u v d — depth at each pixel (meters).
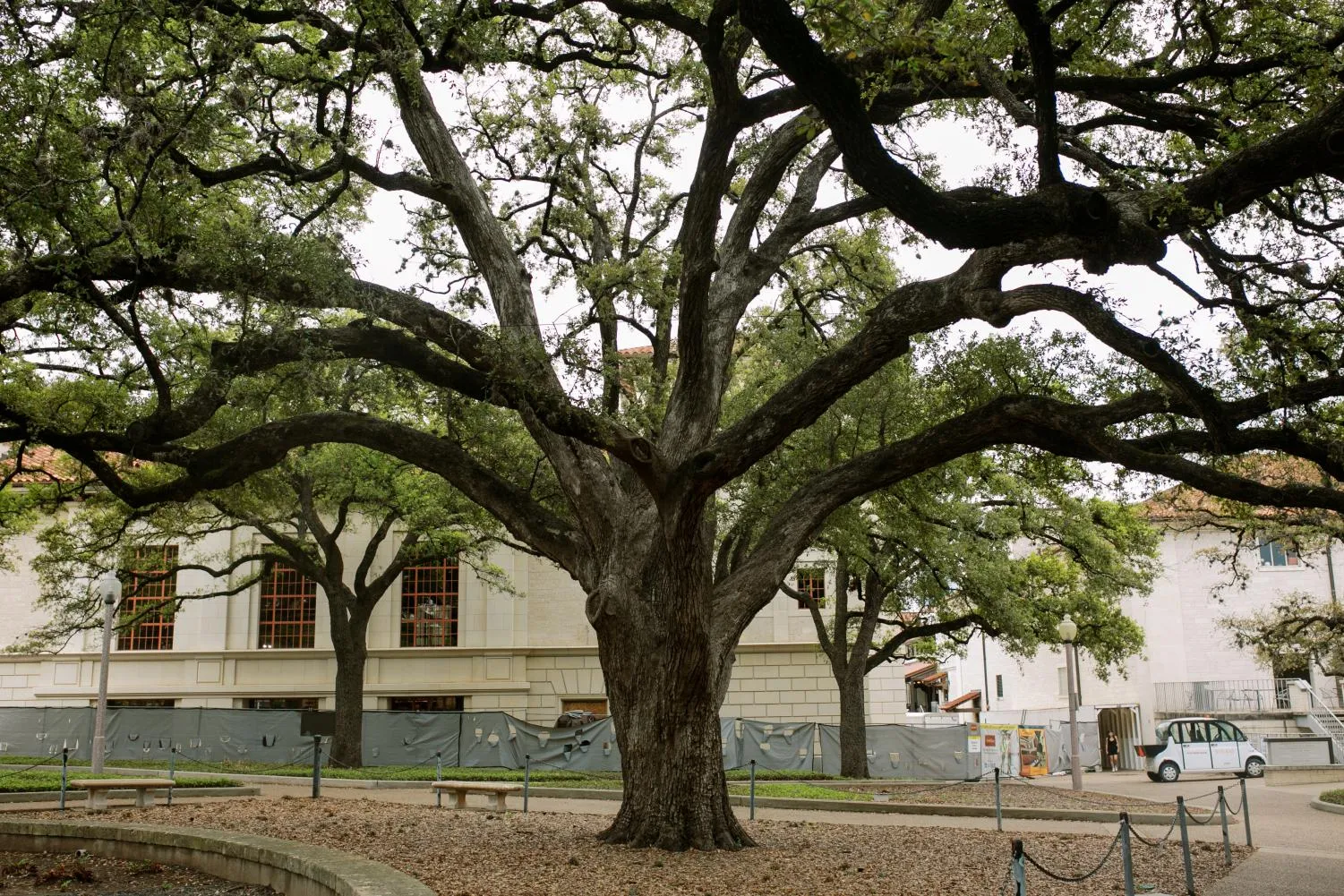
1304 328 11.69
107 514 30.84
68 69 13.08
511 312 14.96
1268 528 21.88
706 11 14.14
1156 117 13.52
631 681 13.92
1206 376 11.47
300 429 15.04
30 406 17.14
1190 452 12.46
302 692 37.34
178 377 17.28
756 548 14.33
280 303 14.13
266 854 10.53
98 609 30.58
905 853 13.64
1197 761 34.12
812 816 19.61
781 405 12.39
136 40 13.66
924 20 11.30
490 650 37.44
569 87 19.33
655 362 18.11
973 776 31.88
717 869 11.62
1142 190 9.33
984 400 15.19
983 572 27.34
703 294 13.28
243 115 13.99
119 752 32.88
